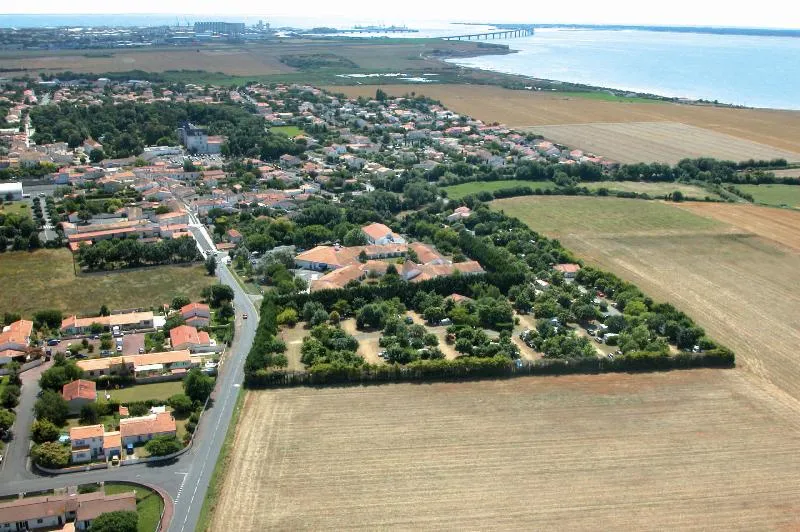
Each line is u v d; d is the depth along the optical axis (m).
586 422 191.00
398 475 166.88
